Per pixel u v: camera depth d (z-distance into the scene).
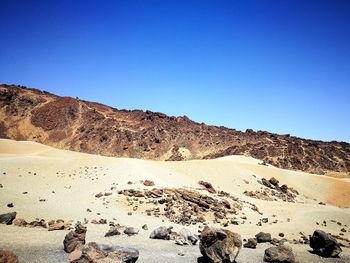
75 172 58.31
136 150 186.25
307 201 72.31
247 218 43.28
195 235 29.91
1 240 23.11
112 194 43.94
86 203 39.94
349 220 50.06
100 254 18.91
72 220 32.12
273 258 24.12
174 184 53.41
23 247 22.02
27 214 32.62
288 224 42.75
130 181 50.50
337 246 27.55
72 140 197.00
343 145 199.75
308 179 89.31
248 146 182.25
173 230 32.03
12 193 40.91
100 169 60.47
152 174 58.12
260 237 32.12
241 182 70.56
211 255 22.30
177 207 41.50
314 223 45.44
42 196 41.66
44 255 20.78
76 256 19.19
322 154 177.12
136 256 20.09
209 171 72.56
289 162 164.25
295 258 25.84
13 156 68.12
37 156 71.69
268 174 85.06
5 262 16.41
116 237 27.31
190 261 22.50
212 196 49.09
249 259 24.47
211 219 40.16
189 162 79.62
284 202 61.94
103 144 190.50
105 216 35.22
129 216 36.53
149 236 28.95
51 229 27.91
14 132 199.75
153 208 40.62
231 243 22.73
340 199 78.88
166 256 23.05
